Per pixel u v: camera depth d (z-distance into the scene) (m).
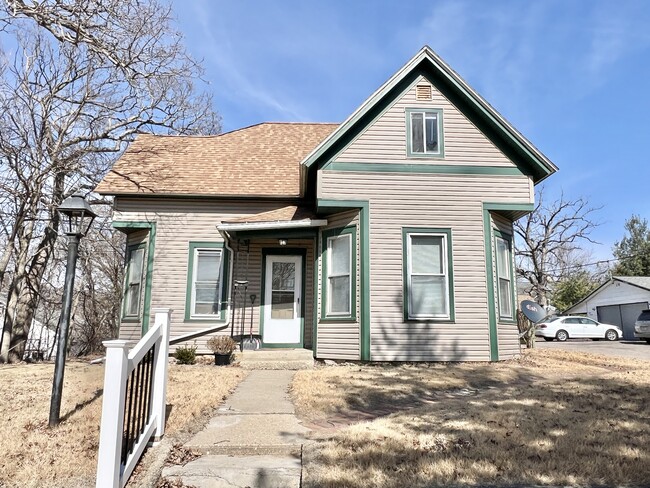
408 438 4.66
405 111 10.55
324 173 10.14
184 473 3.94
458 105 10.66
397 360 9.60
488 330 9.88
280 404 6.34
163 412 4.77
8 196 14.01
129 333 11.95
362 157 10.27
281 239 11.40
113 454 3.45
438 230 10.12
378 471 3.84
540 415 5.59
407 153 10.35
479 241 10.16
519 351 10.72
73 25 12.75
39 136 13.94
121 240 22.00
